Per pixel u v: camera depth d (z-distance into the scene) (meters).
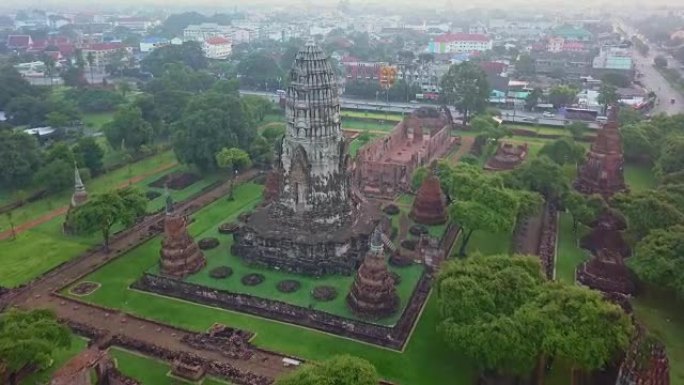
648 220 98.50
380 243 82.69
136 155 165.38
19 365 62.28
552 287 73.19
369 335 80.19
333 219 100.38
